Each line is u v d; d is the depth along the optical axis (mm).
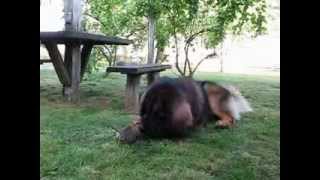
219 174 3004
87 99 6242
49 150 3379
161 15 8414
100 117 4797
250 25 9781
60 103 5707
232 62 17641
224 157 3432
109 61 9727
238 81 10016
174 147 3627
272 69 15742
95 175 2873
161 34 8898
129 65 5945
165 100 3852
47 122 4422
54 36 5090
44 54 9383
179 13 8211
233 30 9844
